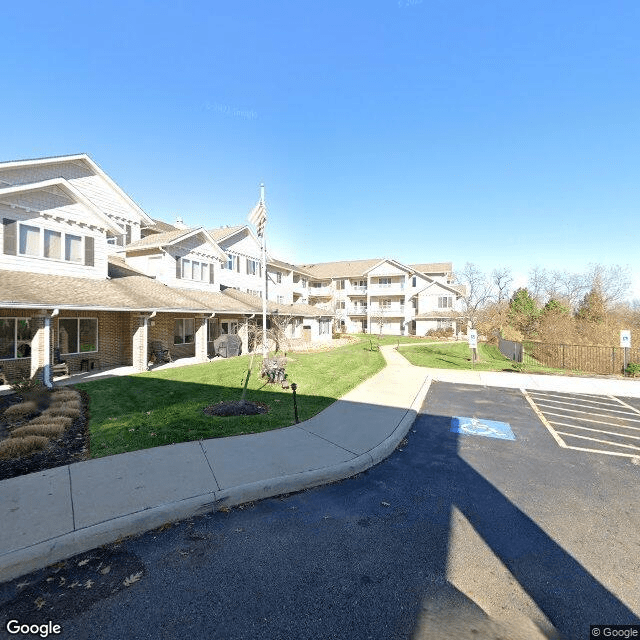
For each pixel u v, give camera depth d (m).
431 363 20.78
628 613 3.29
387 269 49.72
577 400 12.23
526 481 6.04
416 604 3.34
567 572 3.82
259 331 20.45
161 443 6.87
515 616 3.23
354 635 3.00
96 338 16.00
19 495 4.87
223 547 4.14
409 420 9.06
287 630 3.04
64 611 3.21
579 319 37.59
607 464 6.84
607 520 4.86
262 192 19.02
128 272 19.77
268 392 11.30
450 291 46.22
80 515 4.42
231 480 5.44
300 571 3.76
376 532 4.48
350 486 5.76
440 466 6.62
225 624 3.09
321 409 9.66
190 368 15.86
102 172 22.14
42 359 11.48
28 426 7.30
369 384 13.62
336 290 53.00
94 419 8.27
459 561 3.96
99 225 15.97
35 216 13.70
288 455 6.49
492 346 34.41
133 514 4.47
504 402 11.80
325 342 31.20
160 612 3.21
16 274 12.81
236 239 28.25
